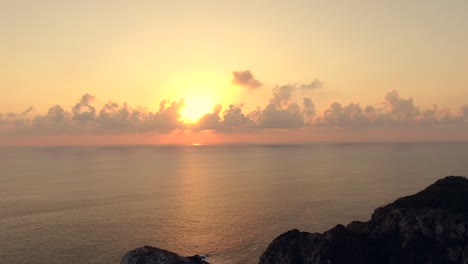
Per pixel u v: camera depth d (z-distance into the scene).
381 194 194.50
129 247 111.50
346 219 142.25
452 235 77.88
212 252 107.94
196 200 188.88
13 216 149.50
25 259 100.69
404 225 83.06
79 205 173.50
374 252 80.88
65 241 116.56
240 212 158.25
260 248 111.00
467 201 85.69
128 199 190.88
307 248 86.31
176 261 91.19
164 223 140.00
